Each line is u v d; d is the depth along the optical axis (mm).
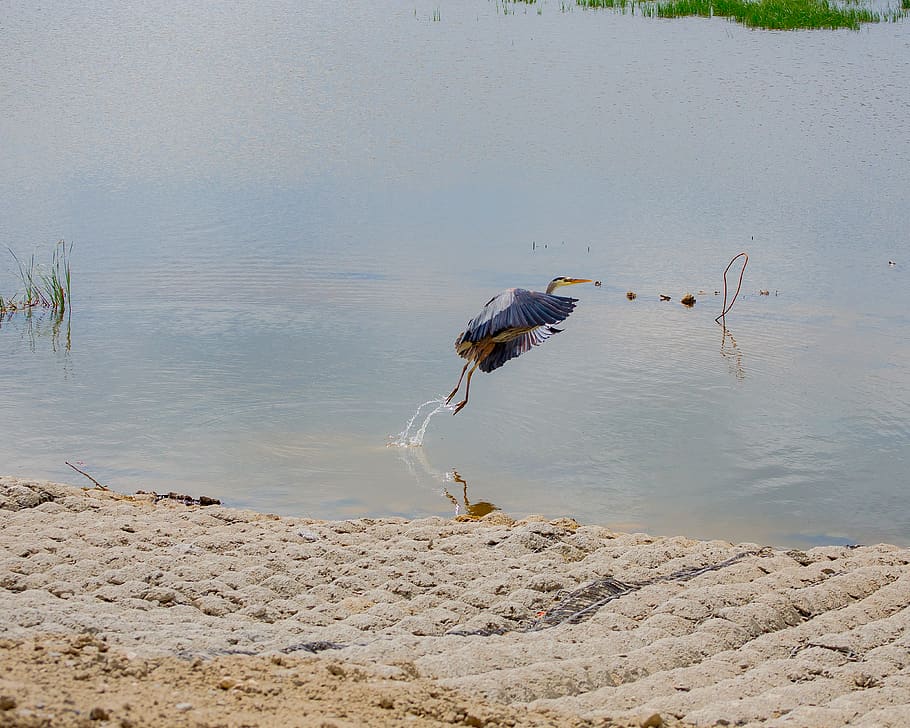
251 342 17234
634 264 20953
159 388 15375
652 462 13414
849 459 13570
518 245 21781
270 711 6164
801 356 17016
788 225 23031
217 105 31406
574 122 29875
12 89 32500
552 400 15398
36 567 9148
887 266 20906
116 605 8445
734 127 29469
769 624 8789
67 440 13656
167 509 11258
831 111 30547
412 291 19484
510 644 8070
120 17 42219
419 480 12805
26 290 19156
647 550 10320
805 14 40250
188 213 23406
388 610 8648
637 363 16750
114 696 6137
